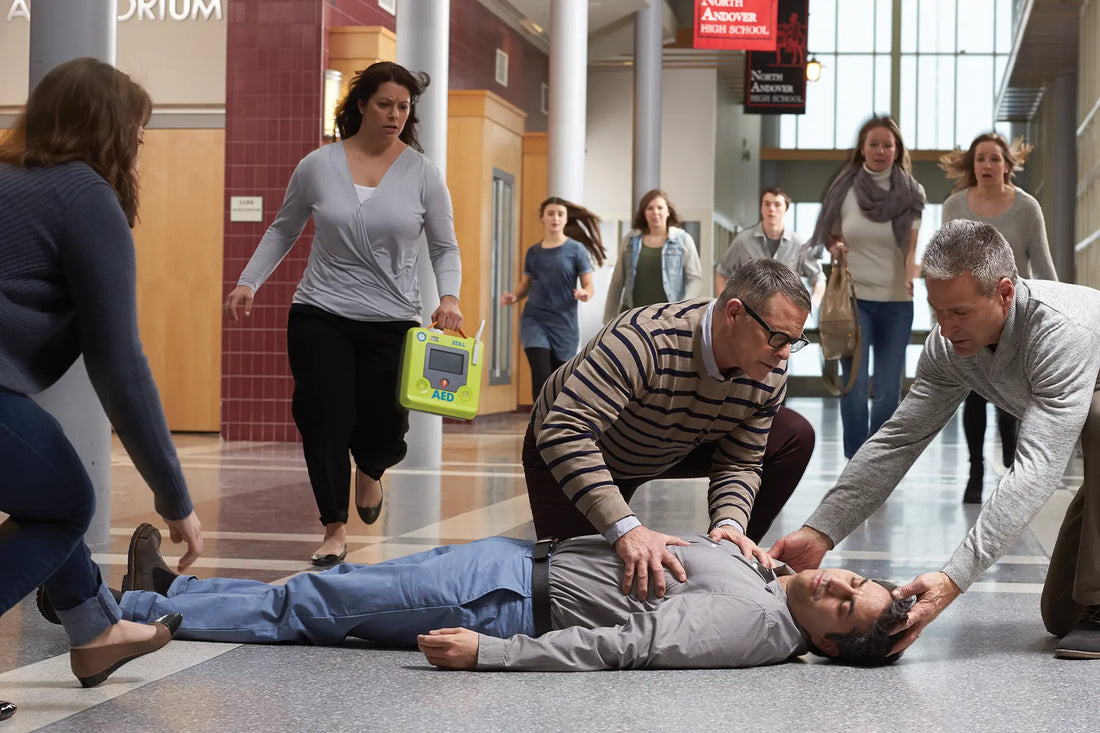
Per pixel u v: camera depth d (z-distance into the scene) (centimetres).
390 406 475
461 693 262
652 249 872
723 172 2200
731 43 1461
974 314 305
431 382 455
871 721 245
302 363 464
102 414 486
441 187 488
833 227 704
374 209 471
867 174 697
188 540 245
